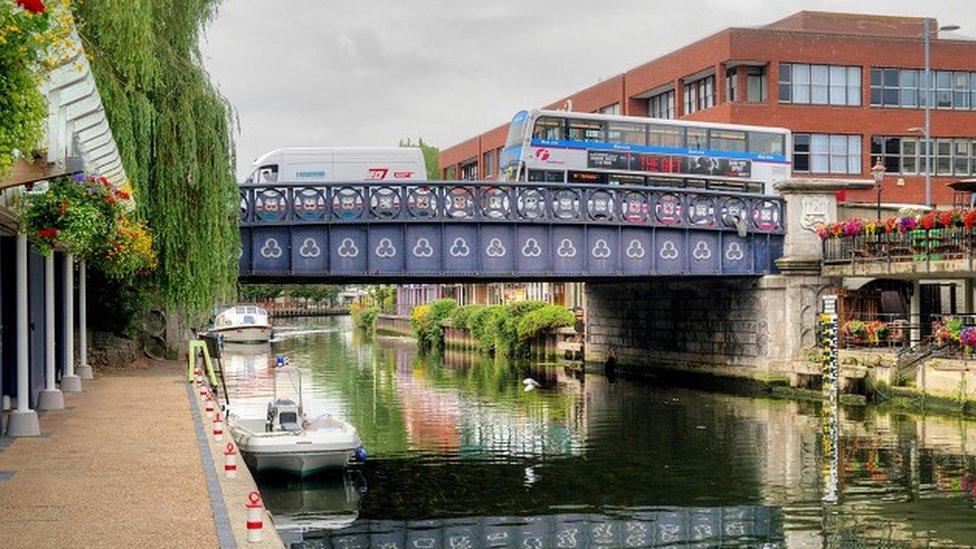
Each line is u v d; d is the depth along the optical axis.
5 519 10.43
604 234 35.31
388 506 18.66
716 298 40.47
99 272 29.55
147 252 23.19
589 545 16.08
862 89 56.84
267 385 33.72
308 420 21.50
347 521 17.61
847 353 34.59
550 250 34.53
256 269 32.19
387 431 28.00
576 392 38.62
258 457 19.55
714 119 55.84
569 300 64.44
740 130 43.41
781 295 37.25
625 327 48.06
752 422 29.23
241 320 73.81
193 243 26.58
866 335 35.66
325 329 109.31
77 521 10.35
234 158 27.77
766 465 22.39
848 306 37.28
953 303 40.56
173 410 19.45
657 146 41.75
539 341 58.19
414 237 33.25
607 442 25.88
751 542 16.11
